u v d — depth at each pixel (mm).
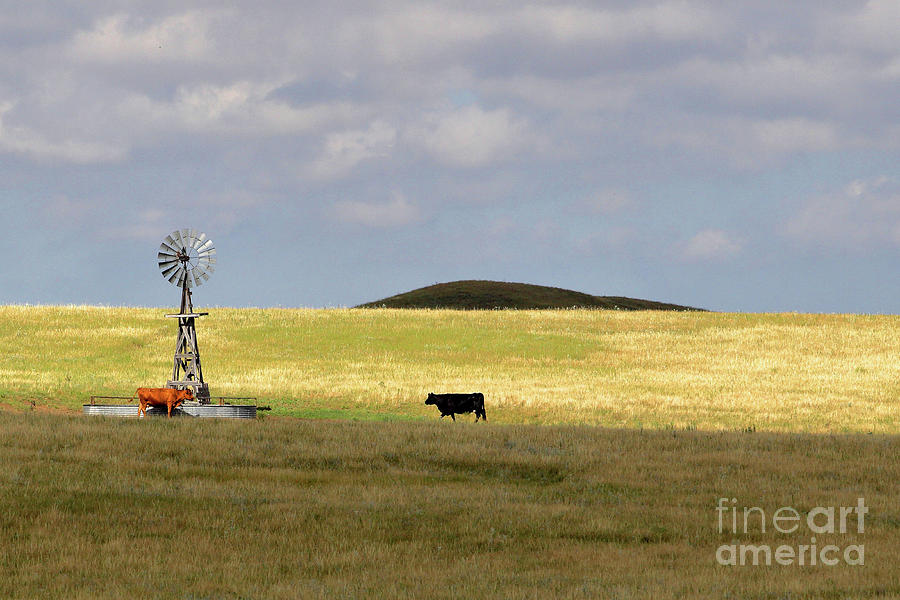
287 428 29828
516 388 49250
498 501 20578
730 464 25172
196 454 24938
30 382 46281
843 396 48219
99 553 15914
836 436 30312
